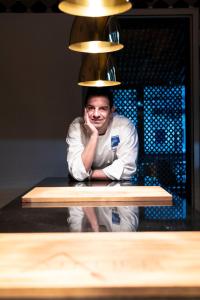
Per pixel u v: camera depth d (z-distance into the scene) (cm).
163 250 94
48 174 353
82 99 353
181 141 382
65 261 87
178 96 382
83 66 199
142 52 381
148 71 384
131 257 90
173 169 382
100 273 80
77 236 107
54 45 350
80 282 75
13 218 138
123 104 384
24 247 97
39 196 175
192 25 356
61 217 139
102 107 242
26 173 353
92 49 176
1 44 351
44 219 136
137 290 72
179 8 353
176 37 378
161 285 73
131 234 109
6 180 353
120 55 380
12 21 349
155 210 153
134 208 157
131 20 368
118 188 198
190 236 107
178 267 83
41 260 88
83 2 146
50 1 349
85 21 157
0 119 353
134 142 257
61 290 72
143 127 383
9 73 351
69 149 255
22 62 351
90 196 174
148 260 87
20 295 72
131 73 383
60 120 352
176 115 382
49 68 350
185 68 373
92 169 272
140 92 383
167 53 380
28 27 350
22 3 349
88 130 252
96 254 92
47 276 78
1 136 353
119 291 72
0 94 353
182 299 70
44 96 352
